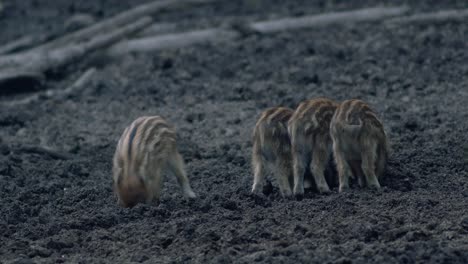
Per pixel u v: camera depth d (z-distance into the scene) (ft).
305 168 99.81
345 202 93.81
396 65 146.92
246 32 167.73
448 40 155.43
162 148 99.35
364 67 147.43
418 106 129.18
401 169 104.99
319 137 99.66
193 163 115.34
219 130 127.03
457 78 139.03
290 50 158.40
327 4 189.16
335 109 101.76
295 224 89.30
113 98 143.95
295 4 192.03
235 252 83.87
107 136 128.98
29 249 88.22
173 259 83.71
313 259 80.07
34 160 118.93
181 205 98.37
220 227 90.33
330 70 147.95
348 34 164.04
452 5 178.29
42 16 203.00
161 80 150.20
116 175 97.86
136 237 89.51
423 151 110.22
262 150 100.53
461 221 86.79
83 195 104.58
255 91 141.28
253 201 97.86
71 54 158.10
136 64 158.10
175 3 180.24
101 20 191.31
